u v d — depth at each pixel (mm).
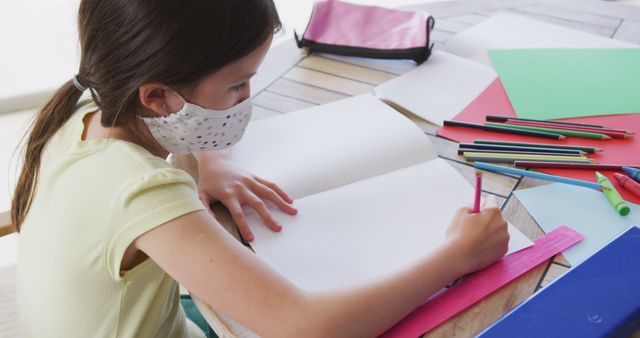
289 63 1253
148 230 674
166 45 628
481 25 1357
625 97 1096
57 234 736
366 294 684
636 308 634
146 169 705
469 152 971
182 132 755
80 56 723
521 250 779
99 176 715
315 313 665
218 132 775
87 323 781
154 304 811
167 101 706
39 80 2523
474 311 701
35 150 814
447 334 675
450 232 775
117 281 737
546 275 744
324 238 810
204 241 673
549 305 639
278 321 663
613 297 646
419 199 868
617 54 1226
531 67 1187
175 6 618
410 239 802
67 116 813
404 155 952
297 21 2887
